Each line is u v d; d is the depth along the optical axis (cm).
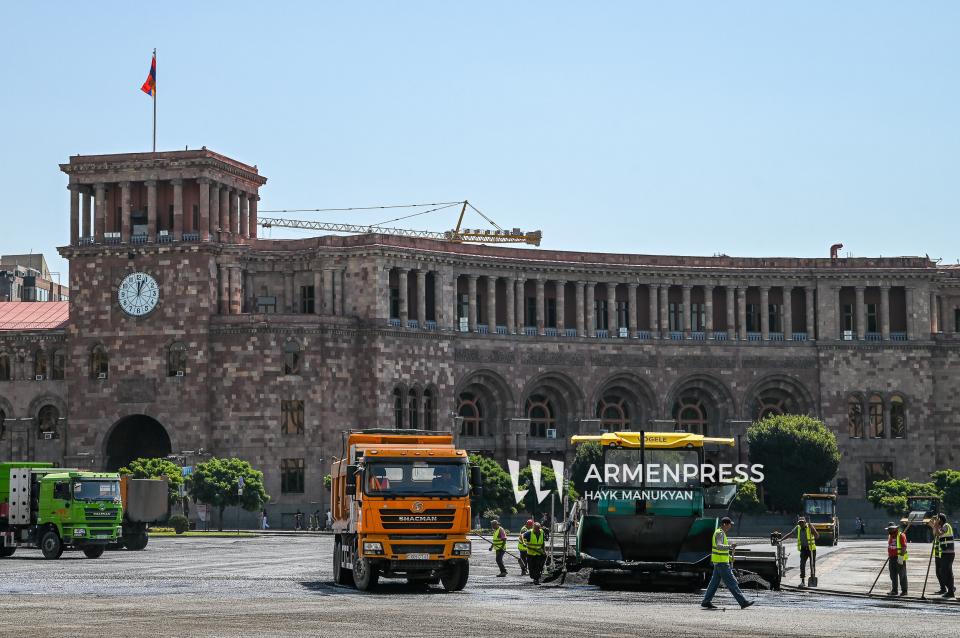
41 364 18925
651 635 4931
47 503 10419
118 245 18100
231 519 17375
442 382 18475
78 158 18350
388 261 18112
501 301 19425
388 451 7062
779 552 7950
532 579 8019
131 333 18025
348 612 5741
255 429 17550
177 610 5822
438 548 7006
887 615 5900
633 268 19688
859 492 19875
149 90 18300
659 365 19775
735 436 19625
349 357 17912
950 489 18462
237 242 18538
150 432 18825
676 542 7062
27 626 5147
